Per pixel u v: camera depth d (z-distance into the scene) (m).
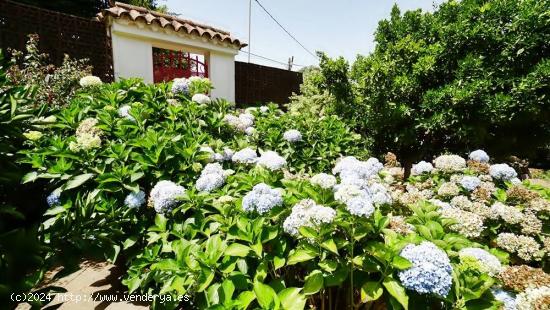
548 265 1.85
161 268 1.50
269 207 1.55
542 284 1.32
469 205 2.13
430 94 4.25
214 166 2.25
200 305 1.45
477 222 1.84
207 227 1.90
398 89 4.43
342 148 4.10
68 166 2.18
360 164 2.04
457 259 1.49
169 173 2.34
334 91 5.11
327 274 1.39
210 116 3.48
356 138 4.27
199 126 3.17
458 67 4.29
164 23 5.75
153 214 2.24
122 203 2.18
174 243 1.70
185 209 1.90
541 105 3.90
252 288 1.41
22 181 2.06
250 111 4.38
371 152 5.04
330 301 1.54
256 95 9.16
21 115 2.04
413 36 4.97
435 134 4.81
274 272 1.53
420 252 1.28
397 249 1.33
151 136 2.37
